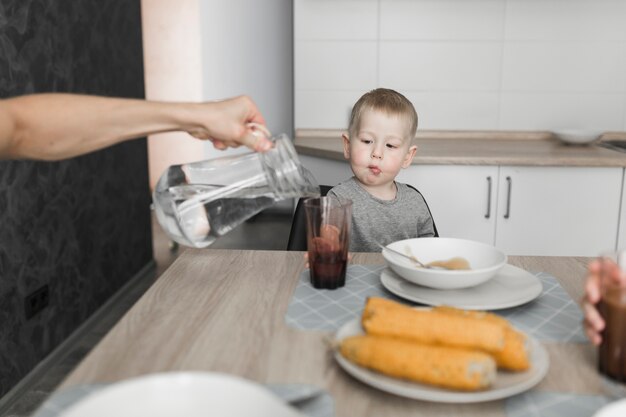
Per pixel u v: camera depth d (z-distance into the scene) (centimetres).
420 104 312
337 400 73
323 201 114
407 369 72
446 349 72
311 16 305
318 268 108
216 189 105
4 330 203
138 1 325
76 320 257
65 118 96
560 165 250
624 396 74
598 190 252
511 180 253
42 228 227
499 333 74
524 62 304
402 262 114
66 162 245
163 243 392
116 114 98
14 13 205
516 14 299
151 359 82
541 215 255
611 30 298
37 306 225
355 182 187
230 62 408
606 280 78
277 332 91
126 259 312
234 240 404
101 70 279
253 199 107
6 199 203
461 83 308
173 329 91
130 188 316
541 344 88
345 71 310
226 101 105
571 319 97
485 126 312
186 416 58
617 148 276
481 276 101
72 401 72
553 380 78
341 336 83
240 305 101
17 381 212
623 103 305
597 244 258
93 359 82
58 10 236
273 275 116
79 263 259
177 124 102
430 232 188
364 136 178
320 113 315
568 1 296
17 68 207
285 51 406
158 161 474
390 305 83
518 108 309
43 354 230
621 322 75
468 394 69
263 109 414
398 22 303
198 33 454
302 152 285
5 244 203
